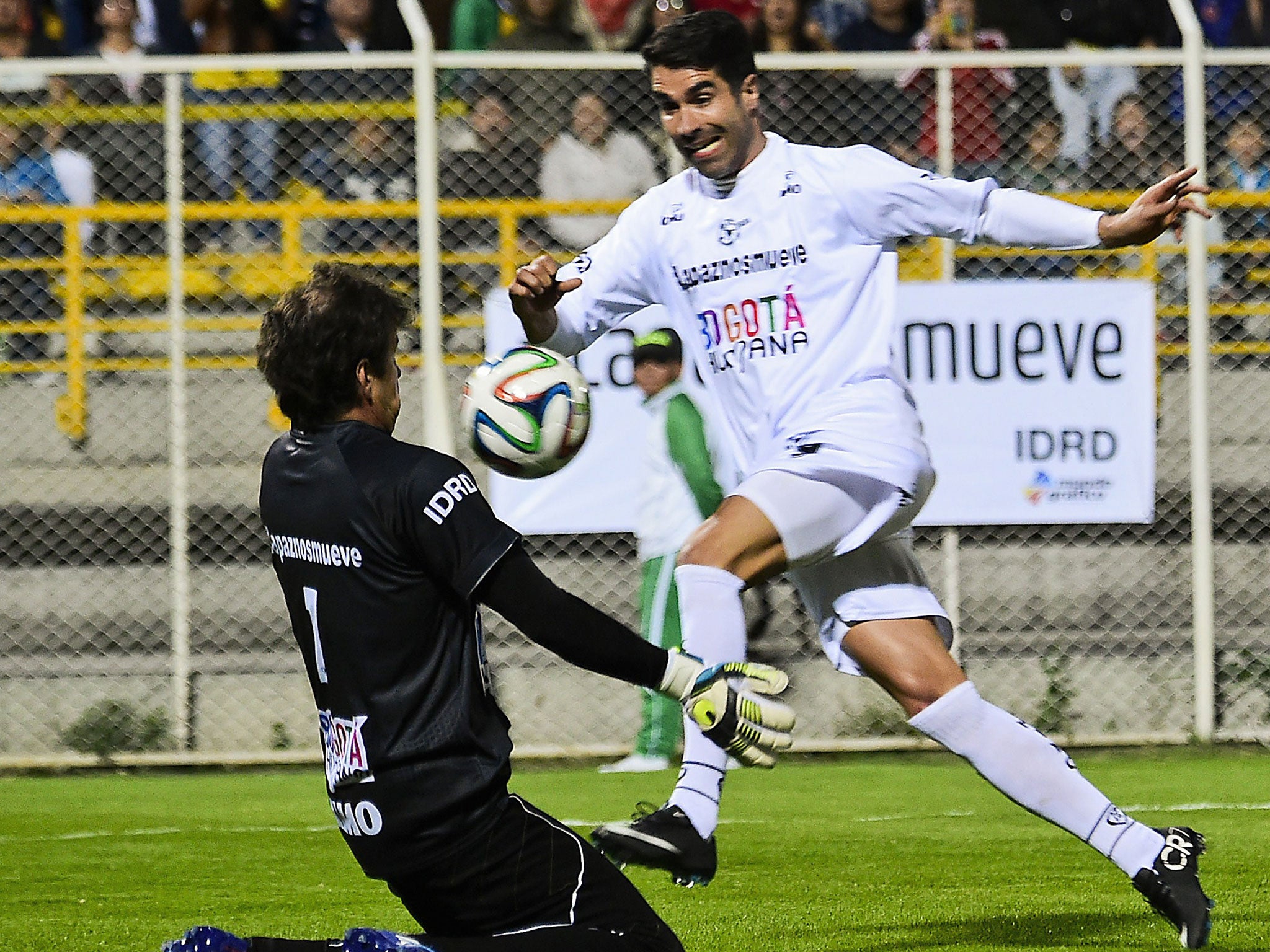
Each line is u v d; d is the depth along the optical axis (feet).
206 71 97.60
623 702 104.32
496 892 36.91
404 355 117.70
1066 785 53.01
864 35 126.21
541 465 46.09
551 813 84.48
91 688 103.96
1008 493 98.17
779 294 54.29
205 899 65.87
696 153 54.03
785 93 108.68
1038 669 105.40
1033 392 98.07
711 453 92.84
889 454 53.06
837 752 102.68
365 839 37.22
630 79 110.63
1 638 112.68
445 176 111.55
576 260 57.52
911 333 97.55
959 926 59.00
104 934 59.67
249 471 122.93
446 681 36.58
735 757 37.68
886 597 55.16
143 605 114.42
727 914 61.52
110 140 118.01
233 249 121.90
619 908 37.99
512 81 110.73
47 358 123.85
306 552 37.19
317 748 102.99
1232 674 105.40
